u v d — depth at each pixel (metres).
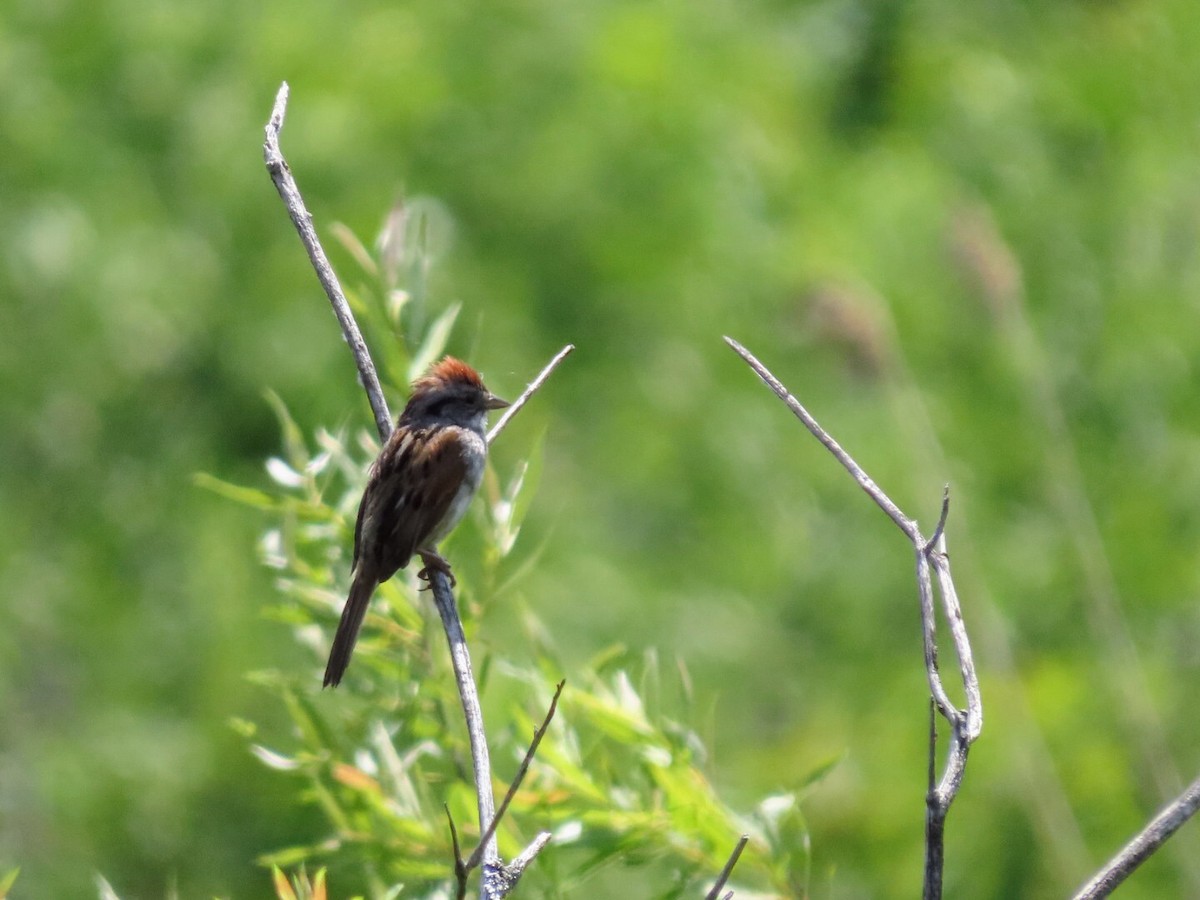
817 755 13.20
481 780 5.73
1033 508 15.59
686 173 16.44
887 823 12.84
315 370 15.41
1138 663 14.07
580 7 16.95
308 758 7.45
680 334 16.27
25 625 14.93
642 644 14.49
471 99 16.42
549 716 4.65
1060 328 16.58
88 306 15.38
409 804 7.26
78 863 13.88
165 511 15.53
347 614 7.29
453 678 7.60
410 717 7.53
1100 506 15.68
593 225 16.33
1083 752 13.02
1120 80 17.66
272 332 15.50
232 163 15.98
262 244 16.00
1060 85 17.77
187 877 13.78
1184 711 13.95
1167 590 14.93
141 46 16.38
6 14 16.25
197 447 15.60
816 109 18.33
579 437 15.95
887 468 15.62
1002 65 17.77
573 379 16.16
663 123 16.48
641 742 7.50
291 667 14.24
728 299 16.42
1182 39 17.91
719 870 7.45
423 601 7.74
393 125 16.09
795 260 16.08
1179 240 16.77
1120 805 12.83
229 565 14.75
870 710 14.24
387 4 16.88
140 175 16.11
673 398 15.95
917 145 17.50
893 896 12.52
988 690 12.84
